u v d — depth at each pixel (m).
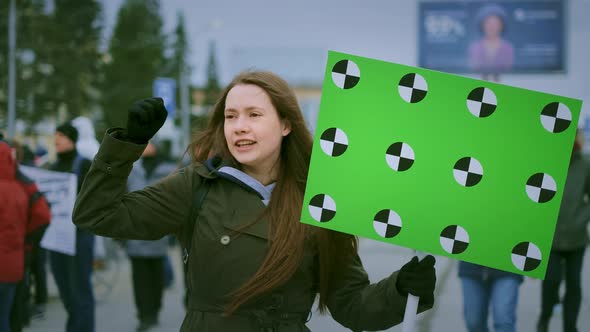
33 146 38.78
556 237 6.60
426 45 39.34
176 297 9.53
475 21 39.09
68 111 43.41
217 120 2.89
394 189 2.64
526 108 2.65
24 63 39.19
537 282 10.75
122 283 10.80
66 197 6.78
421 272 2.61
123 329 7.59
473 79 2.65
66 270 6.55
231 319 2.58
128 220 2.55
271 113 2.70
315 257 2.73
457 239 2.64
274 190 2.73
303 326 2.68
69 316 6.52
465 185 2.65
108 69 53.00
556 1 38.66
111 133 2.51
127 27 54.97
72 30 48.81
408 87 2.66
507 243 2.64
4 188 4.89
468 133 2.66
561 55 38.47
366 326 2.75
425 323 7.57
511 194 2.64
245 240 2.60
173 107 21.72
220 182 2.70
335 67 2.66
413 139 2.65
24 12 37.53
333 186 2.63
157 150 8.12
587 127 17.12
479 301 5.34
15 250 4.93
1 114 35.78
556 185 2.63
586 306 8.81
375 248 15.48
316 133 2.65
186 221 2.67
